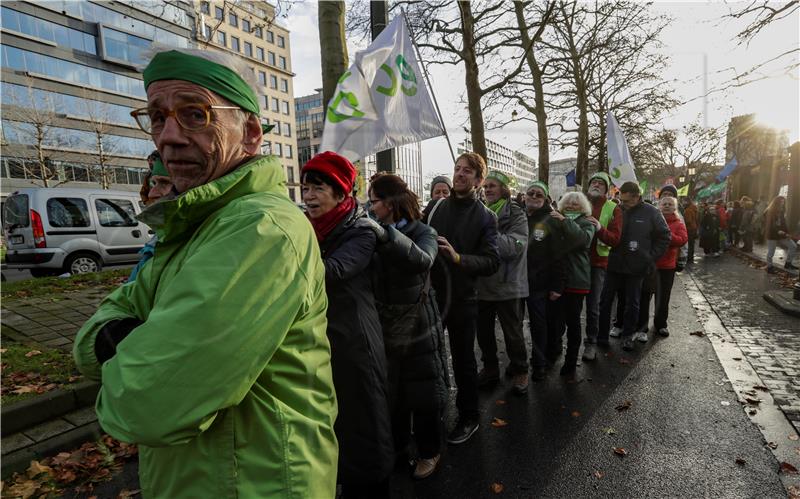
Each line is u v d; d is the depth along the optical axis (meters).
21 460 2.57
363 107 3.28
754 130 19.56
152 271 0.93
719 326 5.43
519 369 3.47
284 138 58.53
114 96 38.06
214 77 0.91
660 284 5.06
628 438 2.85
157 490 0.89
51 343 4.27
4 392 3.05
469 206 2.92
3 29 31.91
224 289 0.74
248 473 0.84
